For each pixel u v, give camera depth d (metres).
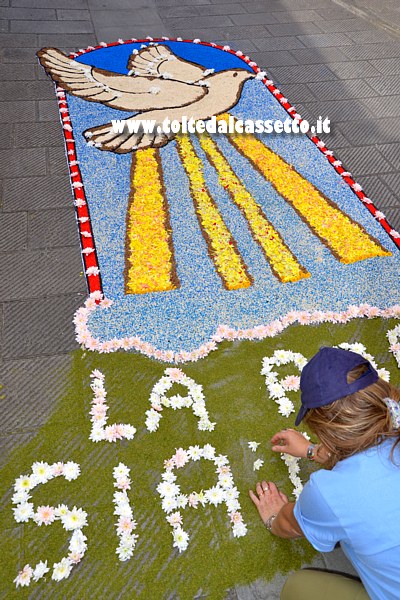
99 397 2.61
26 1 6.62
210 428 2.52
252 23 6.43
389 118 4.79
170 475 2.34
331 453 1.50
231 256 3.38
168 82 5.21
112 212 3.68
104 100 4.90
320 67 5.56
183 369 2.77
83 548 2.10
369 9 6.80
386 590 1.44
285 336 2.95
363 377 1.43
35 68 5.30
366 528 1.39
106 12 6.52
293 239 3.51
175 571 2.07
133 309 3.03
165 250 3.40
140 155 4.21
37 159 4.15
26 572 2.03
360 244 3.49
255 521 2.23
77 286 3.16
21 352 2.79
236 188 3.91
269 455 2.44
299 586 1.76
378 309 3.10
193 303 3.08
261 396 2.67
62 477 2.32
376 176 4.09
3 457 2.37
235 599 2.00
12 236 3.46
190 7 6.76
